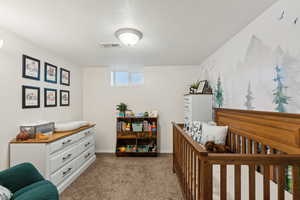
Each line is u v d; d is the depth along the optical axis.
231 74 2.28
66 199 2.04
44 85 2.67
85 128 3.00
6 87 1.98
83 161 2.92
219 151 2.09
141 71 4.09
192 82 3.94
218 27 1.93
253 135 1.77
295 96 1.26
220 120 2.64
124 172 2.81
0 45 1.77
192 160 1.52
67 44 2.46
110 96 4.07
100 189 2.27
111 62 3.63
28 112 2.32
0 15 1.62
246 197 1.20
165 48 2.68
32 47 2.41
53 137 2.17
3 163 1.93
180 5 1.47
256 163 1.07
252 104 1.81
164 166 3.08
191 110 2.99
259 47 1.67
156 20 1.75
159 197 2.07
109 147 4.05
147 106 4.02
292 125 1.26
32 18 1.69
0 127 1.90
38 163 1.94
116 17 1.68
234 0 1.40
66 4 1.44
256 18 1.71
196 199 1.48
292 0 1.27
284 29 1.35
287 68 1.33
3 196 1.17
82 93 4.09
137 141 4.01
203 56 3.18
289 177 1.32
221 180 1.09
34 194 1.19
